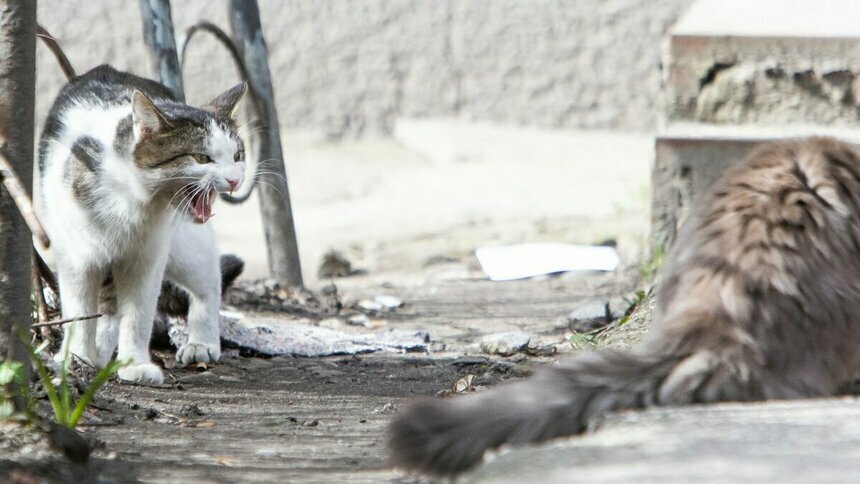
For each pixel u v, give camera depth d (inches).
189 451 252.7
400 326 480.4
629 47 1123.9
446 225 792.3
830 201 225.5
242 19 523.5
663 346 210.5
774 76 487.5
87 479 216.4
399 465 197.8
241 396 330.6
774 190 227.9
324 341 415.5
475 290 578.2
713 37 490.6
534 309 513.7
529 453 189.3
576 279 587.5
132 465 231.3
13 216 242.4
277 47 1136.8
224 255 466.6
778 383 207.6
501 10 1135.0
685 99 496.4
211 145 342.6
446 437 195.6
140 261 343.0
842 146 240.5
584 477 172.7
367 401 327.0
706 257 223.5
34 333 346.9
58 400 262.5
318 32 1135.0
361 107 1138.0
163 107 354.9
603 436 192.4
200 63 1096.8
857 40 477.4
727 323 210.2
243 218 855.1
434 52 1141.7
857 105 481.1
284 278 545.0
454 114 1141.7
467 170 1000.2
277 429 283.7
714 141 485.4
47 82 1085.1
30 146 248.4
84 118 347.9
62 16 1096.8
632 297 491.5
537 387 201.5
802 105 486.9
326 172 1010.7
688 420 193.3
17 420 227.9
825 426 186.9
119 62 1103.0
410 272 659.4
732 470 168.1
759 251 217.9
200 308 384.5
